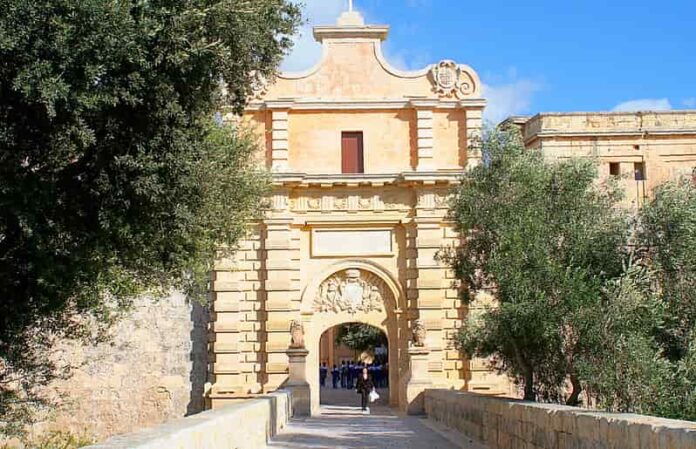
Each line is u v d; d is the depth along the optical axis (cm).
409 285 4072
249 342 4038
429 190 4084
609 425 1237
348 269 4106
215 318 4047
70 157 1677
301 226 4097
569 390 2405
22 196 1617
